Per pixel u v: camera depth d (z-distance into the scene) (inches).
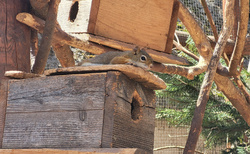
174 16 349.7
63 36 274.4
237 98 408.8
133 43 322.0
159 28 340.5
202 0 402.0
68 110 182.2
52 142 181.8
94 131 172.4
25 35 250.8
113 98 173.5
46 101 189.5
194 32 367.9
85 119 176.2
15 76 201.2
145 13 329.4
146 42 331.9
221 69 349.7
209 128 566.6
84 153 163.5
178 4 348.5
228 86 394.9
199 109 239.5
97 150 162.7
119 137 174.1
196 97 569.9
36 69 247.4
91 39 290.7
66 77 187.3
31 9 259.1
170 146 640.4
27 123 191.6
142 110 203.6
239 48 317.1
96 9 297.4
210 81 249.6
